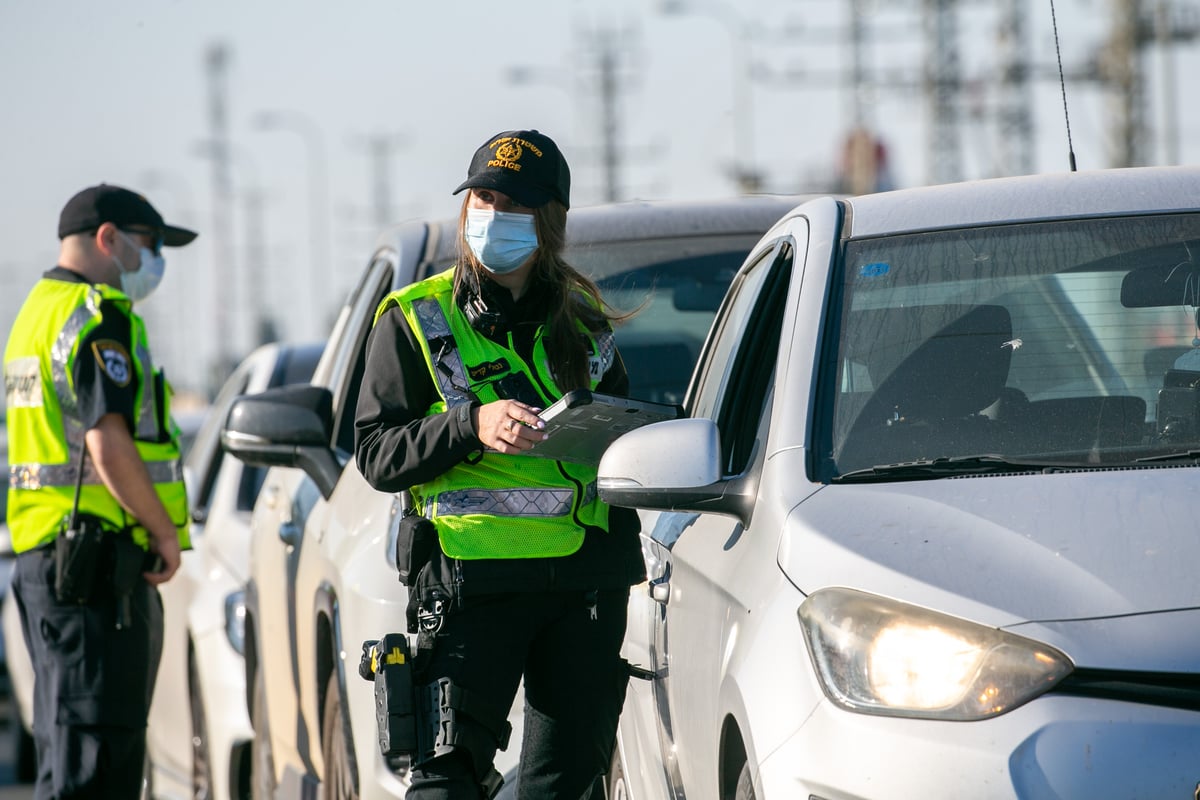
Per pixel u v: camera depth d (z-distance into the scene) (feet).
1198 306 40.22
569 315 42.22
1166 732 30.86
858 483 37.09
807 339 40.68
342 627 56.85
